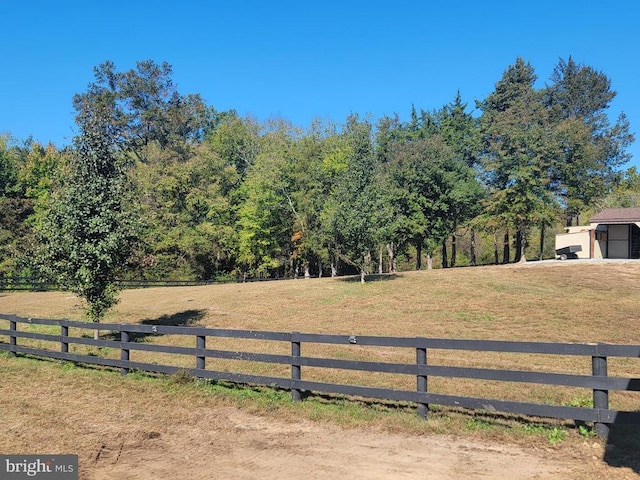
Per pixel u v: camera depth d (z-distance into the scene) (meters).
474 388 9.76
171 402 9.14
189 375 10.34
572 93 63.50
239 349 14.80
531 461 6.14
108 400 9.30
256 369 11.89
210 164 53.00
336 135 52.97
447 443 6.87
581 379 6.70
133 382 10.66
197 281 44.59
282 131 56.09
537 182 40.34
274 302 24.16
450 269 35.59
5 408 8.76
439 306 21.09
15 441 7.08
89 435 7.37
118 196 16.12
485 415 7.89
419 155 43.66
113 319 21.50
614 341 14.95
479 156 57.50
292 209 47.41
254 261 50.41
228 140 61.22
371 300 23.05
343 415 8.16
